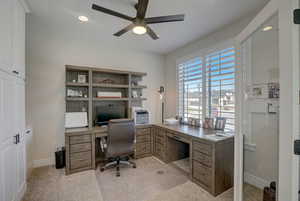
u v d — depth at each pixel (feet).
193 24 8.08
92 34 9.39
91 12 7.02
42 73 9.15
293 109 3.16
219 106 8.74
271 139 5.32
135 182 7.43
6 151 4.85
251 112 6.24
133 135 8.76
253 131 6.29
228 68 8.18
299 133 3.15
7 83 4.97
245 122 6.11
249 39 5.42
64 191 6.61
